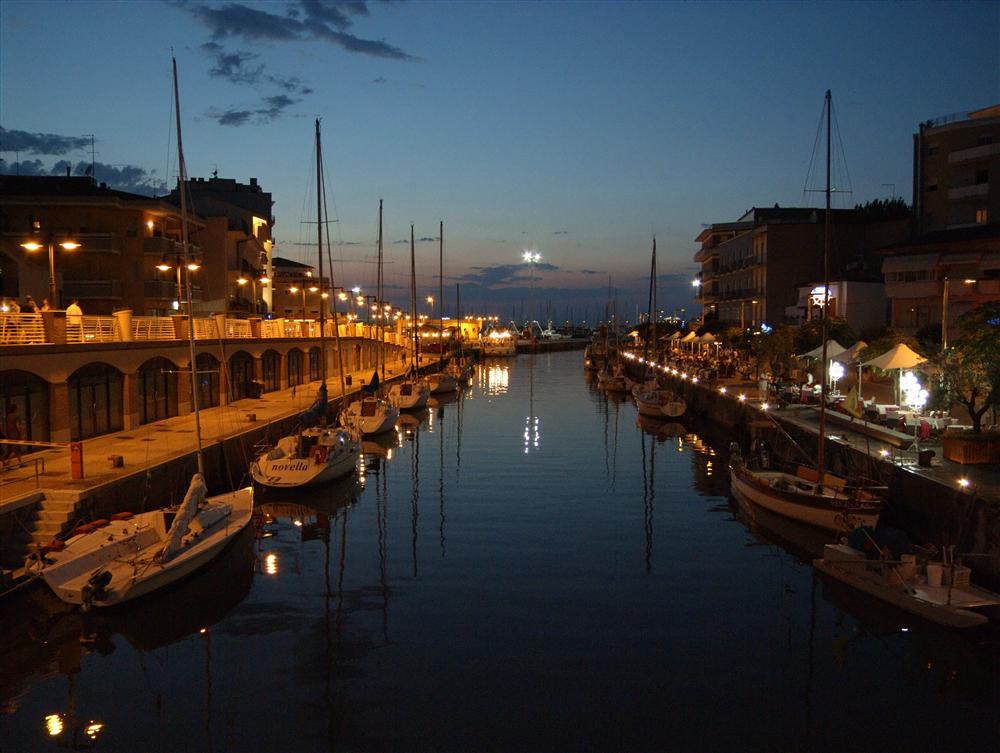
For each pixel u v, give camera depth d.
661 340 104.81
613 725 12.36
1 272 43.72
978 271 46.31
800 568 19.98
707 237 100.94
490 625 16.25
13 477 21.45
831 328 42.75
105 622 16.41
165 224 52.56
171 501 24.22
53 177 53.81
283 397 48.12
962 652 14.99
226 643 15.43
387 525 24.44
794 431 32.09
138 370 33.12
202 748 11.78
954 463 22.61
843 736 12.16
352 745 11.82
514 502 27.67
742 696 13.32
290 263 99.56
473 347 141.25
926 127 57.69
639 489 30.00
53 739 12.09
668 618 16.61
